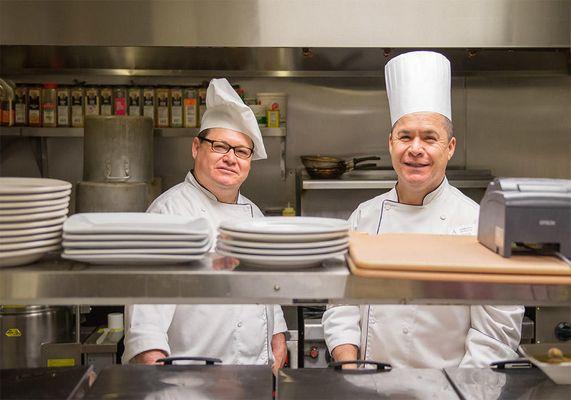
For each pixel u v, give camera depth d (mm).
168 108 3666
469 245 1437
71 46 3203
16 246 1249
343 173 3748
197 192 2322
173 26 3014
